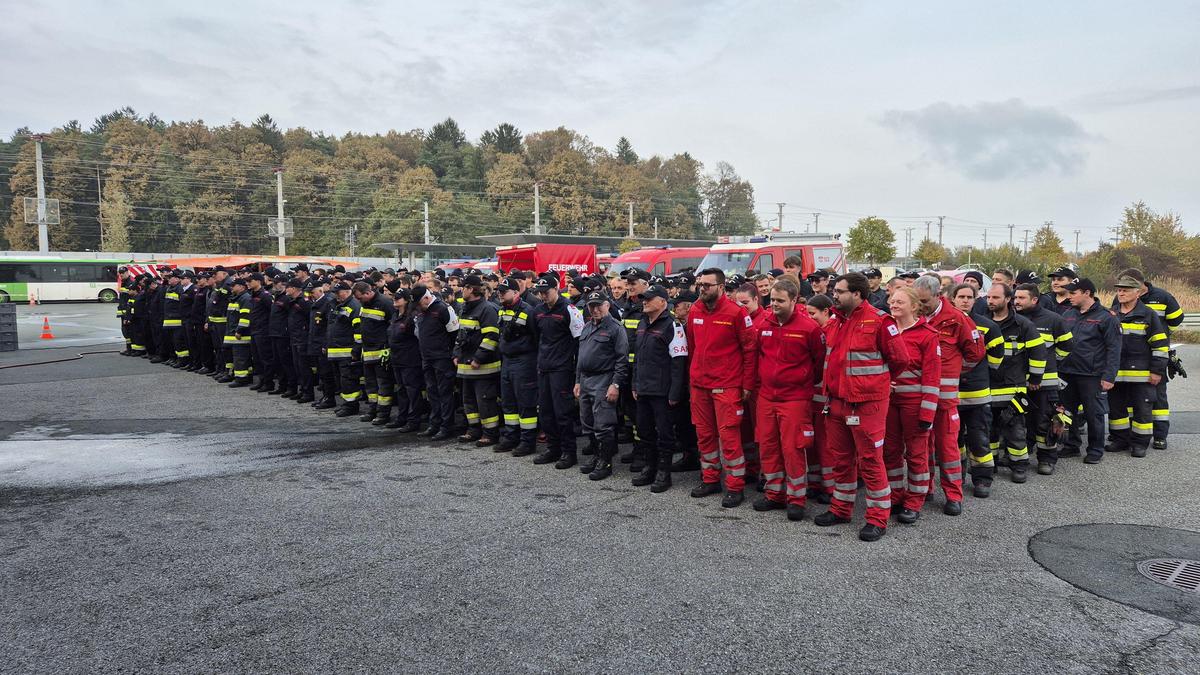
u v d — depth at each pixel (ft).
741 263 54.60
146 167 241.76
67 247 239.30
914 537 16.25
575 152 268.41
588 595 13.16
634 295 22.21
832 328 16.72
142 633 11.76
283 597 13.07
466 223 240.53
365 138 309.01
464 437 25.73
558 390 22.08
